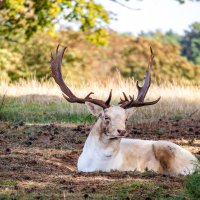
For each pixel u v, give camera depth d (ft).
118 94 143.74
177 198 69.87
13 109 130.93
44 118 126.00
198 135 109.81
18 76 255.70
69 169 84.58
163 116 127.03
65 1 231.50
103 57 298.76
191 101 138.72
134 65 298.15
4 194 71.26
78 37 293.23
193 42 515.09
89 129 113.09
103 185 74.38
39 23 231.91
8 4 216.95
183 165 85.10
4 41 261.85
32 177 78.59
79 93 144.05
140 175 79.71
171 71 295.07
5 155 90.22
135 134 109.81
